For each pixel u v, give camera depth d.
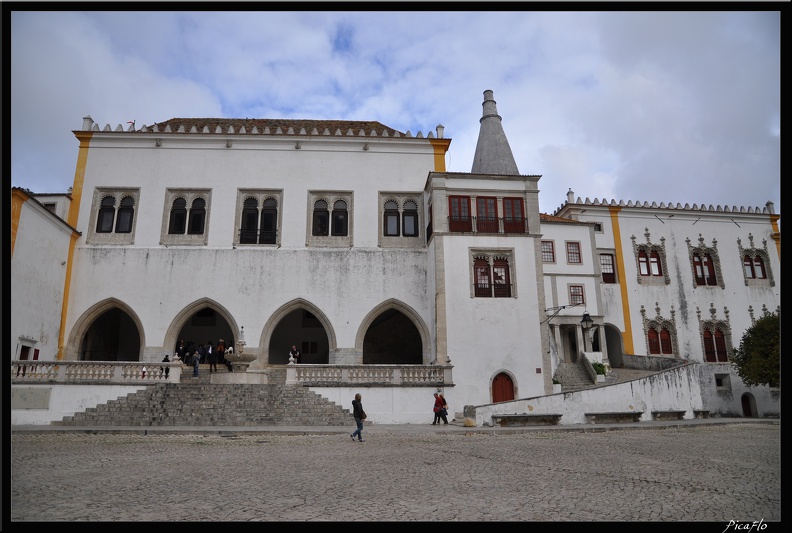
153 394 19.45
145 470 9.01
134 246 25.72
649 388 22.25
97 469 9.12
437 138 27.91
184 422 18.28
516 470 9.08
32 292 21.78
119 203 26.52
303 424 18.84
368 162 27.66
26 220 21.20
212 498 6.77
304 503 6.53
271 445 12.99
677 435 15.90
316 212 27.11
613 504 6.48
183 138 27.27
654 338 35.03
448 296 23.73
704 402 25.34
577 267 32.53
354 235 26.58
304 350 30.52
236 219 26.47
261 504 6.46
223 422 18.45
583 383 27.67
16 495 6.86
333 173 27.41
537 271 24.36
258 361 24.77
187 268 25.61
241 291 25.52
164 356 24.36
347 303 25.64
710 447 12.59
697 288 36.06
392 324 32.25
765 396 26.34
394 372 21.14
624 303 34.91
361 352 25.16
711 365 26.05
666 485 7.69
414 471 8.95
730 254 37.00
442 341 23.19
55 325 23.62
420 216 27.06
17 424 18.52
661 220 36.91
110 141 27.06
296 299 25.47
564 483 7.86
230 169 27.11
